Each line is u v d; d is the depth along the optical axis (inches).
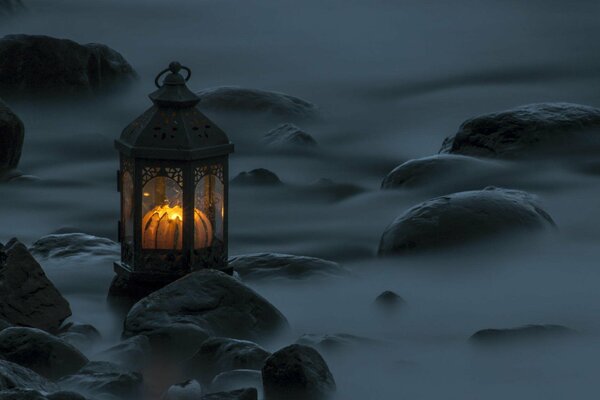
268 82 2433.6
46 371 789.2
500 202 1135.6
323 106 2151.8
